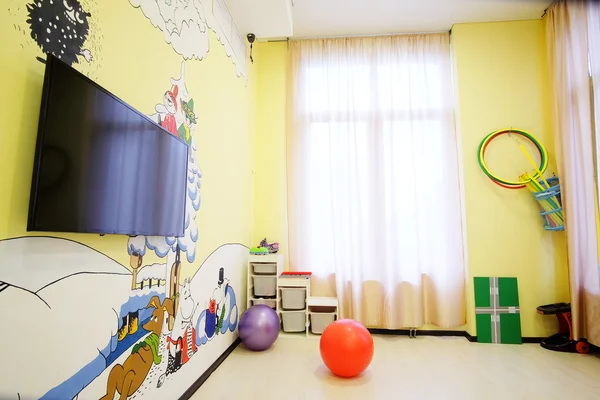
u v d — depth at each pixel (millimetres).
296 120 3469
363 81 3463
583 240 2764
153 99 1609
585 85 2781
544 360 2562
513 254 3111
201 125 2152
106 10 1289
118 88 1351
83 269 1155
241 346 2811
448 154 3301
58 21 1068
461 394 1997
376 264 3189
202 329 2137
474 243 3141
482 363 2494
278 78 3664
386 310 3117
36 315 966
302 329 3072
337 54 3520
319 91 3498
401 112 3367
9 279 891
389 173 3271
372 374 2277
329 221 3324
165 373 1686
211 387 2064
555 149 2994
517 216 3146
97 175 1146
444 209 3232
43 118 939
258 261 3088
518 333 2984
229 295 2648
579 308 2764
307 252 3312
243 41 3133
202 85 2182
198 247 2088
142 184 1412
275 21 2889
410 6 3104
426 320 3193
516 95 3273
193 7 2066
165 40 1732
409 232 3205
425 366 2430
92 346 1188
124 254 1381
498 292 3059
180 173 1753
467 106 3287
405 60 3447
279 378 2195
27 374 931
